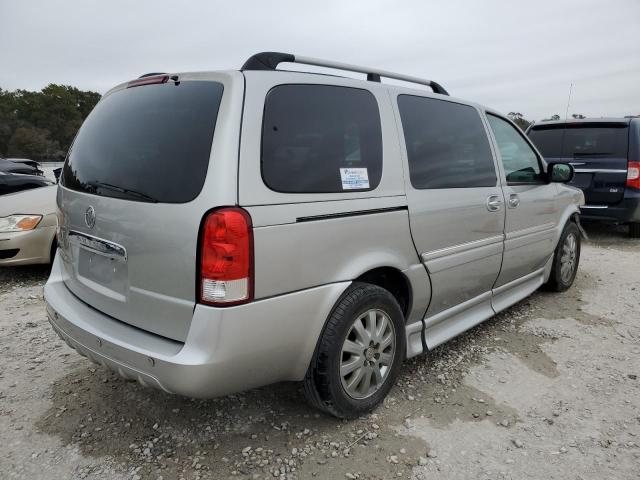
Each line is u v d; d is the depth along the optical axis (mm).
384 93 2871
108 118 2695
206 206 2049
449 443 2549
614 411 2848
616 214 7203
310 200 2320
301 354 2395
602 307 4570
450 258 3170
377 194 2656
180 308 2141
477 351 3615
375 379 2764
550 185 4418
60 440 2564
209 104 2211
